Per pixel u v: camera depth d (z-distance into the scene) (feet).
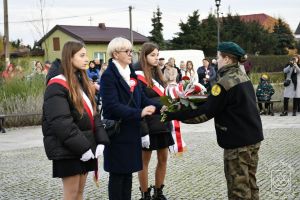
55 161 13.73
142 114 15.25
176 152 19.34
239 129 13.44
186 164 26.71
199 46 153.58
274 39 172.35
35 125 48.11
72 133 13.34
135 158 15.97
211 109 13.43
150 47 18.20
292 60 50.78
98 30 154.51
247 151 13.53
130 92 16.02
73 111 13.76
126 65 16.16
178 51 81.30
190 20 155.63
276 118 49.52
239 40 165.58
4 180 24.20
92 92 14.51
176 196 20.10
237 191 13.64
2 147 34.88
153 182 22.53
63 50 14.02
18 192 21.71
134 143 15.96
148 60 18.24
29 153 32.07
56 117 13.26
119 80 15.74
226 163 13.83
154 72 18.49
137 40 155.94
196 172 24.61
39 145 35.53
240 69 13.88
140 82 17.95
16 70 54.85
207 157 28.71
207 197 19.81
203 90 14.52
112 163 15.78
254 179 14.07
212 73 56.24
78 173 13.74
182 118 14.03
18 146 35.22
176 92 14.24
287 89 51.03
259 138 13.71
